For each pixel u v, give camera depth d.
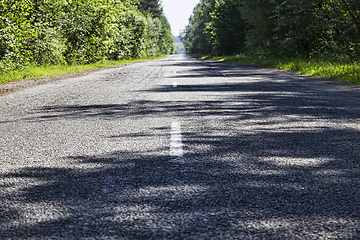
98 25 34.38
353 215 2.19
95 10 32.91
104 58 37.88
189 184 2.77
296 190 2.62
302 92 9.13
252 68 21.80
